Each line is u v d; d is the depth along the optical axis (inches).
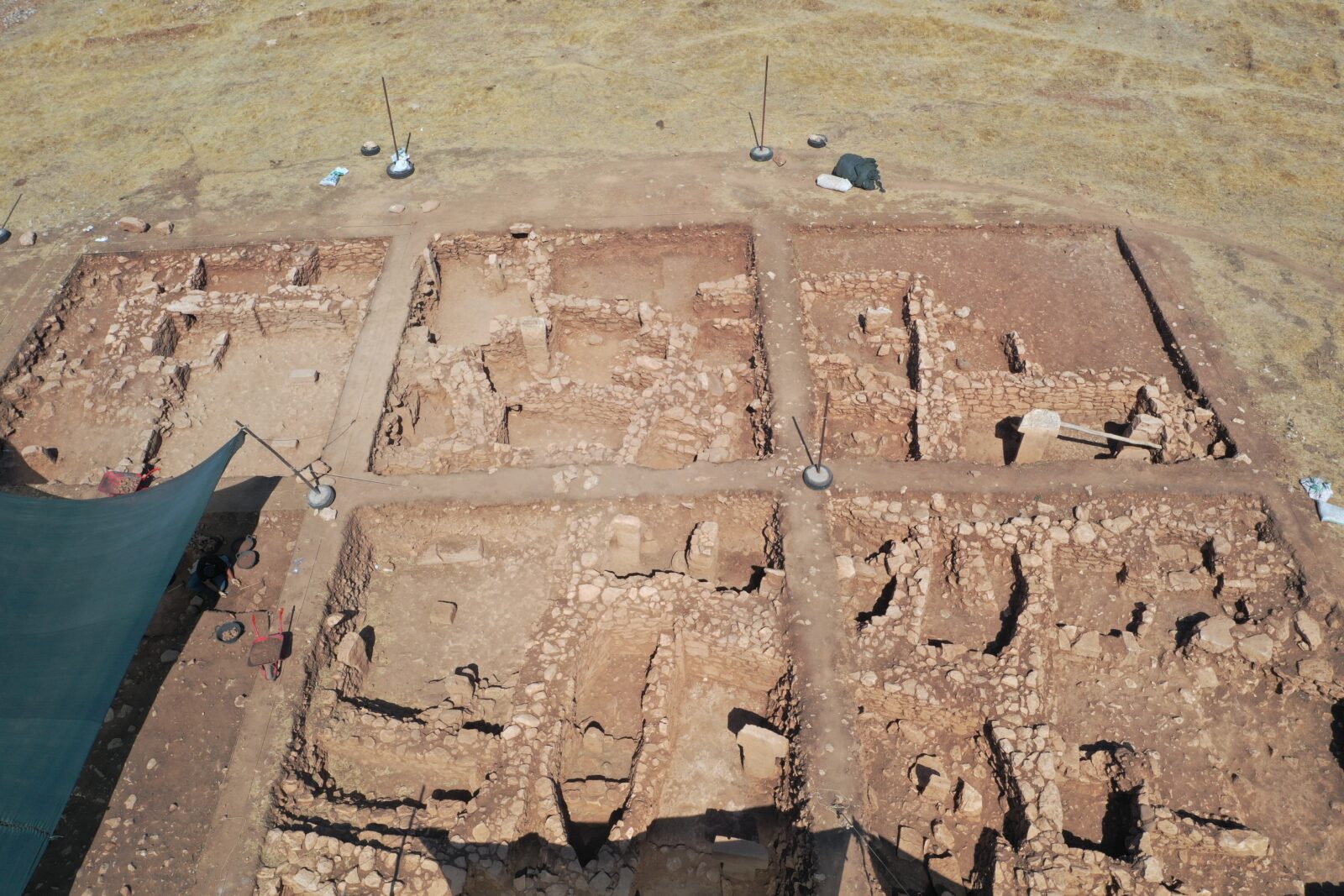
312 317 1000.9
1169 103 1366.9
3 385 944.3
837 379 939.3
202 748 645.3
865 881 551.8
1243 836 585.3
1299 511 775.7
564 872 558.9
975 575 738.2
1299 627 696.4
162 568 649.0
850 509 780.6
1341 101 1352.1
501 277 1090.7
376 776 644.7
